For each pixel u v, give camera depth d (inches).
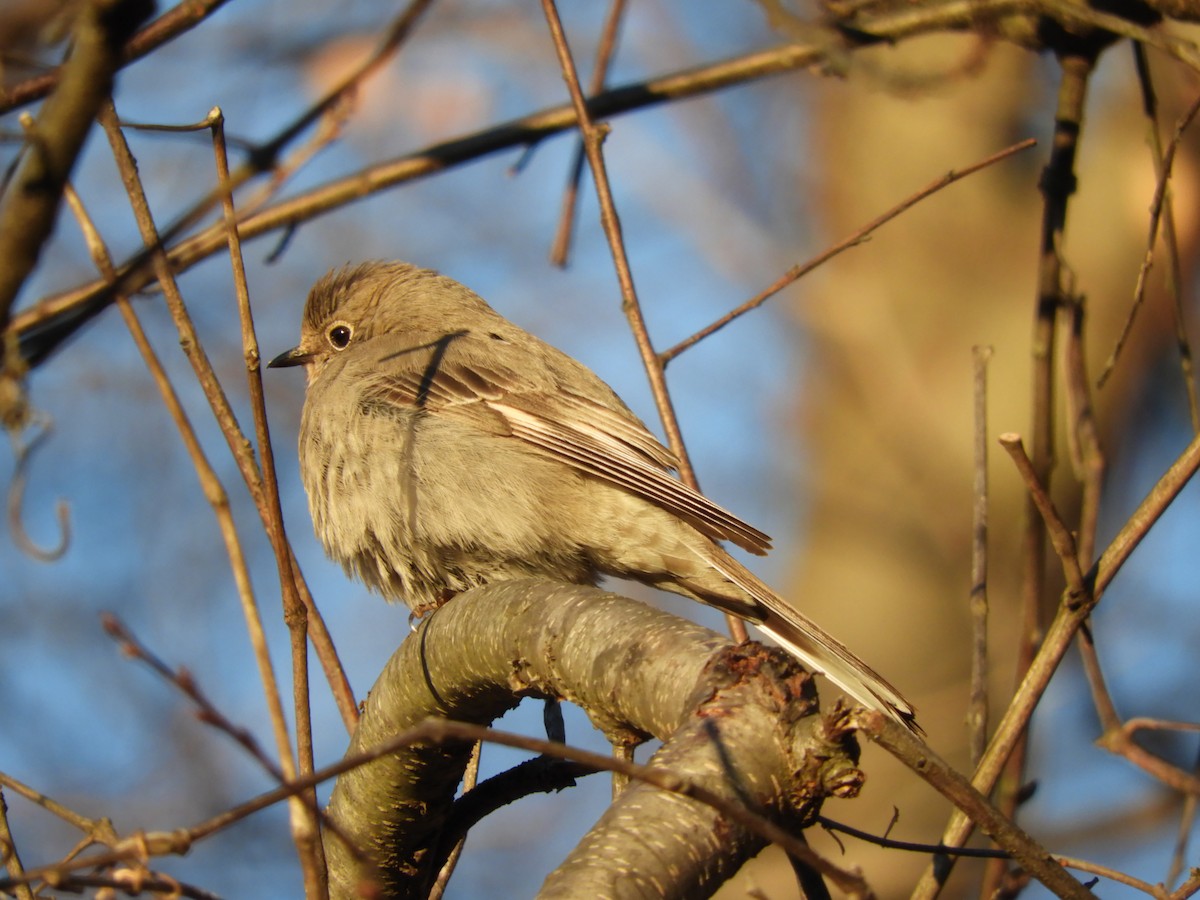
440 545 443.8
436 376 455.8
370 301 528.1
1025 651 365.7
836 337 660.1
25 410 250.7
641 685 253.9
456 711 311.6
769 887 562.6
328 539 466.3
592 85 451.8
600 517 432.1
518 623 286.5
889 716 230.7
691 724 230.4
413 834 326.6
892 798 574.2
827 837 573.6
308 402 476.4
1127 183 640.4
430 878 339.6
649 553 429.7
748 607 409.1
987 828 225.5
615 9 453.4
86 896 284.4
